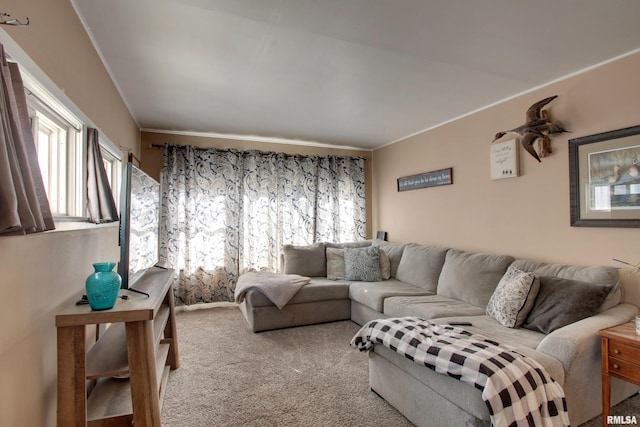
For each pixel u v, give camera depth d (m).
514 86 2.83
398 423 1.87
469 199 3.53
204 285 4.31
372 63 2.41
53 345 1.42
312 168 4.90
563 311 2.11
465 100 3.17
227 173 4.46
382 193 5.14
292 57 2.33
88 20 1.87
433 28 1.94
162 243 4.16
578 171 2.52
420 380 1.78
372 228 5.38
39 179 1.16
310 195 4.88
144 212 2.41
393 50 2.21
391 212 4.90
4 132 0.96
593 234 2.44
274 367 2.57
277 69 2.51
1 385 1.03
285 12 1.79
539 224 2.81
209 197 4.37
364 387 2.27
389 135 4.52
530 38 2.05
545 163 2.77
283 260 4.32
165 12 1.80
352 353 2.84
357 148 5.31
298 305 3.56
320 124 3.99
